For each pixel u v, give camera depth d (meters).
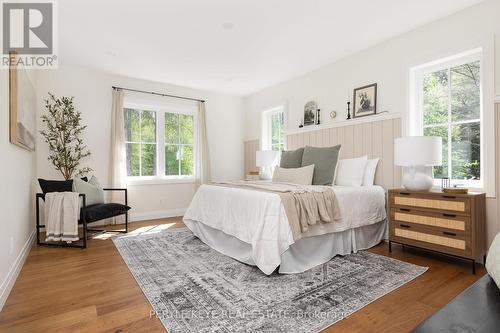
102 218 3.29
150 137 4.86
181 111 5.16
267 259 2.16
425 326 0.85
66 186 3.33
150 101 4.80
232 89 5.33
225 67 4.14
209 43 3.33
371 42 3.34
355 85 3.64
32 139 3.26
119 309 1.72
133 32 3.03
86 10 2.58
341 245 2.70
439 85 2.95
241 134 5.93
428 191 2.60
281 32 3.07
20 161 2.57
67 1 2.42
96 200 3.55
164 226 4.16
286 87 4.78
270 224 2.22
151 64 4.00
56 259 2.66
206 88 5.26
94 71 4.28
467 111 2.74
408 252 2.83
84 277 2.22
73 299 1.85
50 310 1.71
